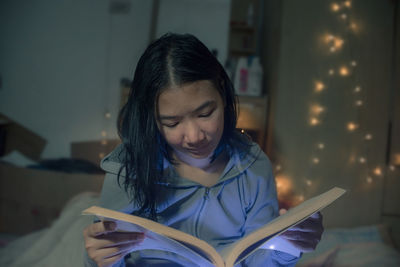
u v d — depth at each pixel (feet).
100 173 7.73
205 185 2.67
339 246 5.35
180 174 2.67
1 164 6.93
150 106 2.17
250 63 8.02
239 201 2.69
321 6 6.50
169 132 2.21
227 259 1.94
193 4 9.03
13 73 9.22
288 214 2.22
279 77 6.66
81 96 9.40
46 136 9.37
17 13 9.11
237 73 7.97
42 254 5.08
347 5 6.40
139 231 2.15
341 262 5.09
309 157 6.62
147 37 9.39
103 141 9.45
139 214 2.61
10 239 6.55
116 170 2.51
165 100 2.08
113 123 9.48
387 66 6.44
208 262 2.02
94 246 2.13
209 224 2.67
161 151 2.52
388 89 6.45
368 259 5.15
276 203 2.83
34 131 9.34
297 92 6.63
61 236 5.31
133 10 9.34
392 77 6.45
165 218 2.65
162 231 1.90
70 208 5.88
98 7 9.31
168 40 2.17
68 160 8.21
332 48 6.49
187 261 2.60
